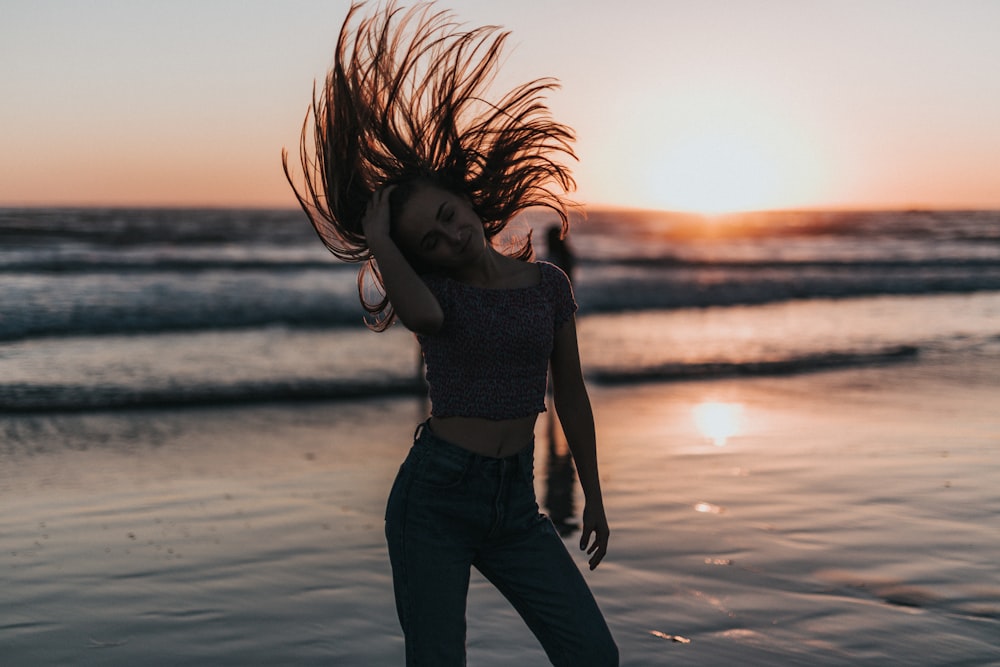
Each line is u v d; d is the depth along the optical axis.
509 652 3.74
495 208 2.62
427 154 2.57
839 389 10.99
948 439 7.98
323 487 6.55
